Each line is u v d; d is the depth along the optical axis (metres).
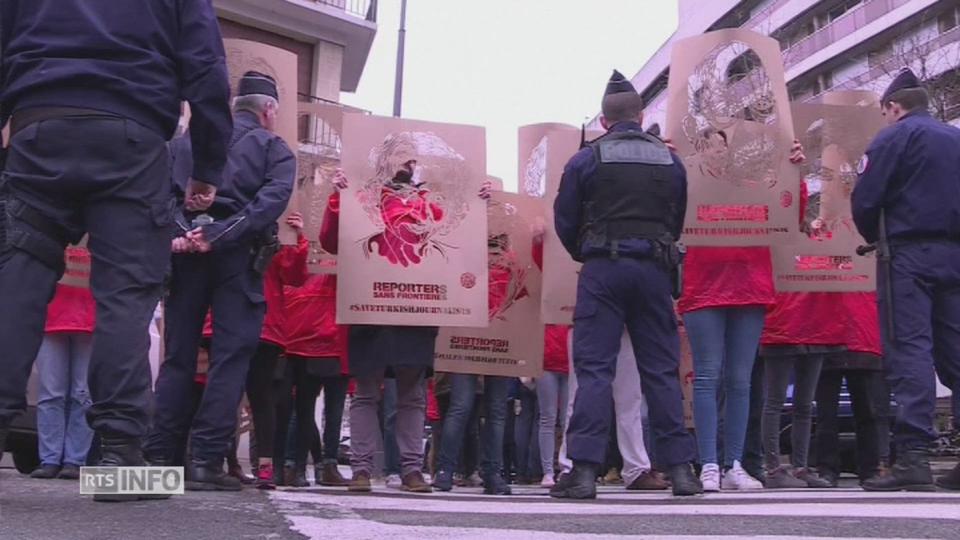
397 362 4.36
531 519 2.23
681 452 3.61
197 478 3.34
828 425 5.44
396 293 4.39
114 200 2.43
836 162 4.98
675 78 4.41
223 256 3.40
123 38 2.45
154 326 5.70
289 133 4.46
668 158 3.72
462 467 6.69
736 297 4.20
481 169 4.63
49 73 2.38
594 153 3.68
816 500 3.20
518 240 5.07
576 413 3.58
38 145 2.37
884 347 3.90
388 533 1.85
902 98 4.07
